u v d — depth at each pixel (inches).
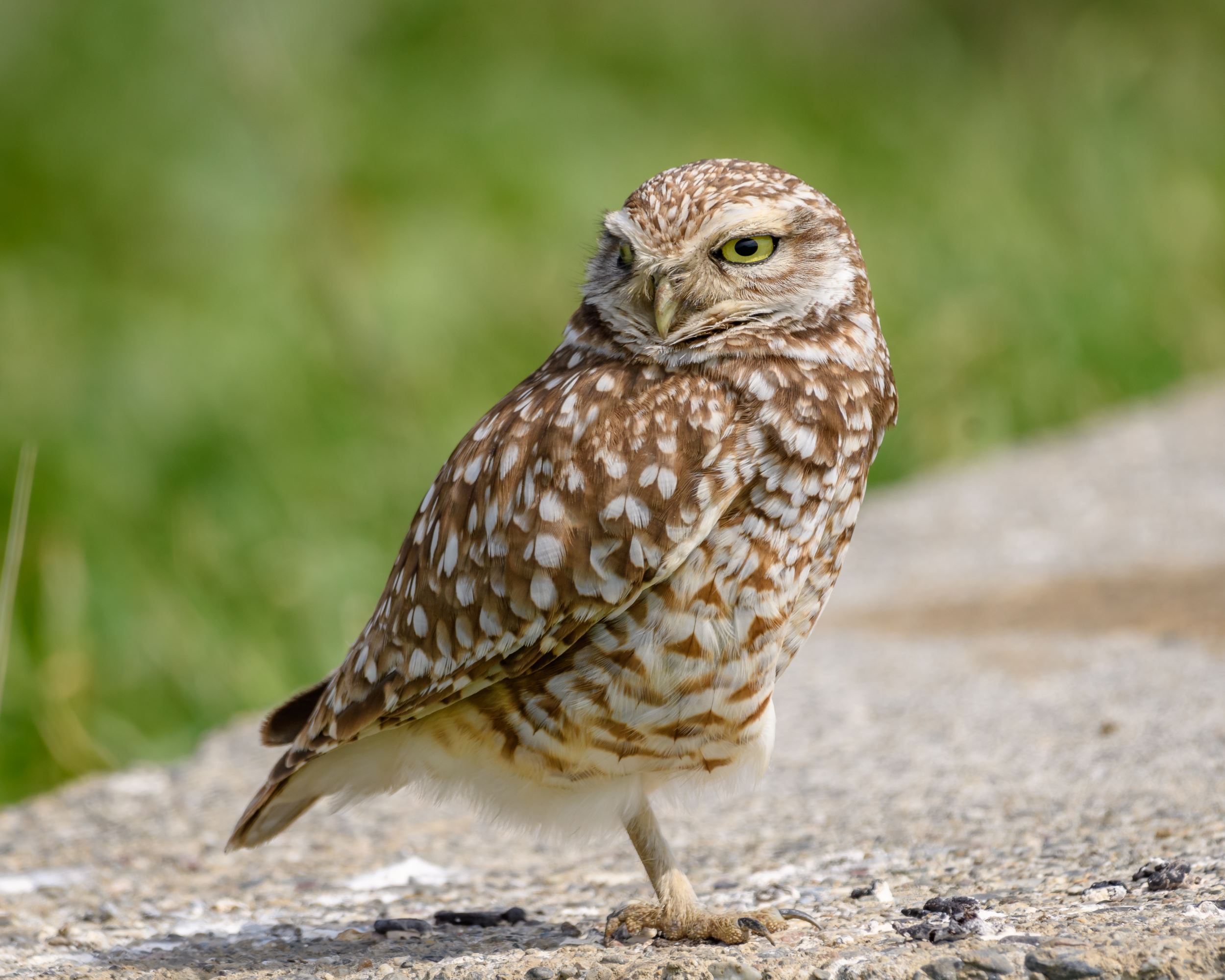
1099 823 259.9
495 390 636.7
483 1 904.3
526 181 761.6
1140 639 380.2
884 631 418.9
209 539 506.0
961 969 184.4
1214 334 765.3
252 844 246.1
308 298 646.5
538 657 222.2
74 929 250.4
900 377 683.4
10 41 751.7
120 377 575.2
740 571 220.8
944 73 1024.2
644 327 231.6
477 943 231.1
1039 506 541.6
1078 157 871.1
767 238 230.5
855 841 268.7
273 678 461.1
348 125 764.0
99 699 443.5
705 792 236.2
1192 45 1003.3
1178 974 179.9
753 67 970.7
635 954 208.5
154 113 734.5
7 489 505.4
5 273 643.5
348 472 561.6
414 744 236.7
